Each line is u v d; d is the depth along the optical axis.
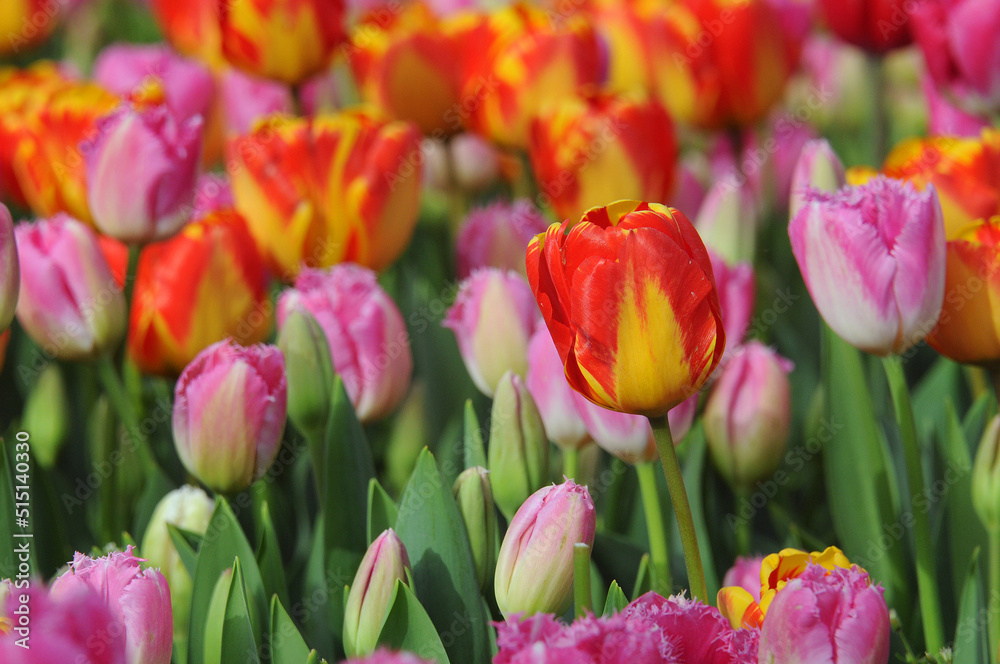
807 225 1.26
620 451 1.28
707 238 1.45
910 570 1.35
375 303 1.36
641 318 1.18
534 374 1.31
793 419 1.51
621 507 1.39
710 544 1.37
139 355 1.40
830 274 1.26
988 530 1.30
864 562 1.36
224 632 1.23
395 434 1.46
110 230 1.39
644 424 1.27
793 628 1.17
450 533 1.26
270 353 1.29
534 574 1.22
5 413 1.52
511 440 1.29
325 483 1.31
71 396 1.52
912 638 1.33
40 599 1.13
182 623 1.30
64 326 1.37
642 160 1.47
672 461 1.20
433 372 1.50
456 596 1.26
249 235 1.40
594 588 1.30
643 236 1.17
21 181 1.51
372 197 1.43
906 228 1.25
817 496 1.45
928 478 1.41
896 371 1.28
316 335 1.32
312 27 1.52
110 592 1.18
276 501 1.41
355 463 1.32
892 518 1.33
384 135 1.44
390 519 1.29
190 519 1.32
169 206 1.39
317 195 1.44
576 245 1.18
